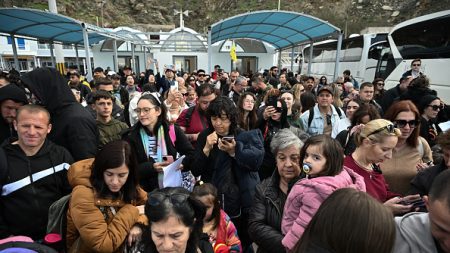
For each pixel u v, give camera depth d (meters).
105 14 49.78
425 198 1.63
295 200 1.74
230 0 59.56
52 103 2.53
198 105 4.11
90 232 1.75
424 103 3.88
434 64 8.97
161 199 1.50
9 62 30.98
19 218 2.02
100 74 8.70
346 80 10.83
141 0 56.28
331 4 55.34
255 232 2.10
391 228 0.94
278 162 2.17
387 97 6.21
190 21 58.44
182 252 1.51
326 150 1.78
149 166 2.74
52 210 1.95
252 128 3.58
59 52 14.77
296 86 5.78
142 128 2.98
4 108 2.60
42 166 2.10
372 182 2.21
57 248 1.71
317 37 12.52
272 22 12.30
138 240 1.73
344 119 4.16
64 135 2.50
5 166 1.97
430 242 1.28
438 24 8.93
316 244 1.00
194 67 23.27
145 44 19.39
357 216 0.93
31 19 10.41
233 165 2.71
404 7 49.12
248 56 23.34
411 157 2.73
